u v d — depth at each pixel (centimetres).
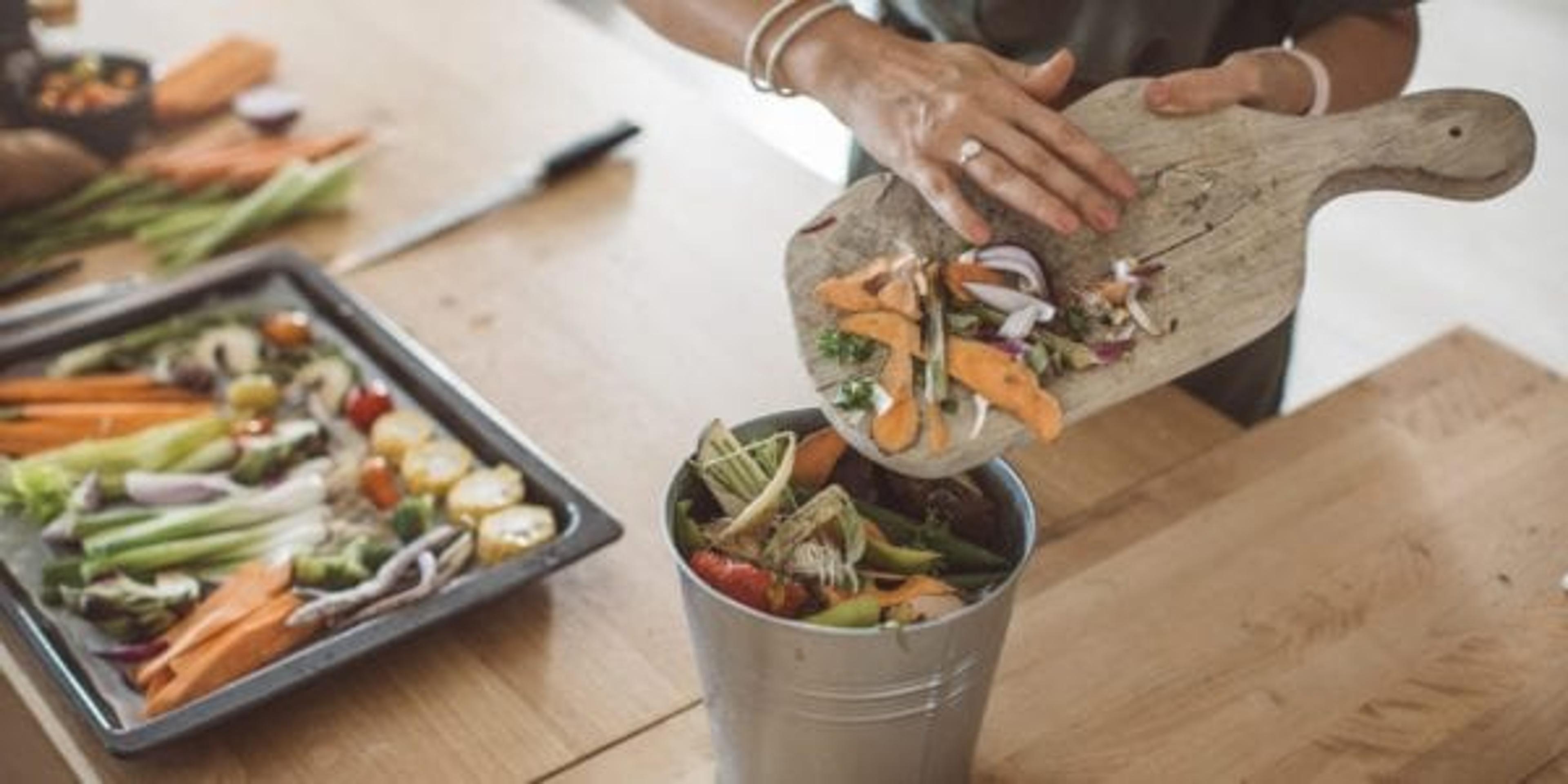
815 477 117
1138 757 121
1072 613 132
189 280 170
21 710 133
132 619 133
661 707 127
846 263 117
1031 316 113
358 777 122
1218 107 123
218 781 122
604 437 153
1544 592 134
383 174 193
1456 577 135
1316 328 298
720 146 197
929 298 112
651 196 187
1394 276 311
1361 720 123
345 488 148
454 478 145
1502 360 158
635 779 121
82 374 161
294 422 154
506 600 136
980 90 120
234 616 131
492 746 124
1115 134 122
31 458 150
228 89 205
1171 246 117
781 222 183
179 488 148
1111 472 148
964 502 115
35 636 131
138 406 157
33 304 171
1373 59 141
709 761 122
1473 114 118
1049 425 108
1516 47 359
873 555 112
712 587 106
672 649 132
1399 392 154
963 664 105
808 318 113
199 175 190
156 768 123
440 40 219
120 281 178
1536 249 317
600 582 138
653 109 204
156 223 186
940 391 108
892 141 121
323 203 186
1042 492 145
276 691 124
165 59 215
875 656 102
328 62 214
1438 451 147
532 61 214
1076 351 111
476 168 194
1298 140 120
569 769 122
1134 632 130
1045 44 149
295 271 172
